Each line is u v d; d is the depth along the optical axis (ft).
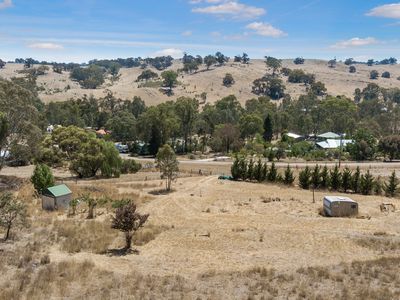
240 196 180.14
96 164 233.76
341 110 515.09
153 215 144.77
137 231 117.91
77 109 517.55
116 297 70.23
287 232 122.21
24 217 111.45
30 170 260.62
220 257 98.37
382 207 159.84
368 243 110.32
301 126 476.13
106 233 114.73
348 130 461.37
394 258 93.91
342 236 117.70
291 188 203.31
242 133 434.30
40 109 498.28
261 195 183.01
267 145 372.58
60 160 247.50
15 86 212.84
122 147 416.67
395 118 488.44
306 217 145.69
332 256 100.01
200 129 438.40
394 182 194.39
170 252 101.60
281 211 154.81
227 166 289.94
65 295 70.74
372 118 521.65
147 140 390.21
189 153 384.88
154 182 209.26
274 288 74.84
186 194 180.55
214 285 76.84
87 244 103.86
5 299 67.72
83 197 159.43
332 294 72.43
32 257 91.30
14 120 209.56
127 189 189.47
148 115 379.14
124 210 102.73
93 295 70.95
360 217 145.79
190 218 141.90
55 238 107.96
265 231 123.44
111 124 455.22
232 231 123.65
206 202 167.43
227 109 509.35
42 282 75.51
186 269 88.58
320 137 444.14
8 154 229.25
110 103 597.11
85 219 132.36
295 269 87.66
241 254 101.09
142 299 69.36
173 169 188.96
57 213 139.64
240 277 81.25
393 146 324.60
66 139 246.68
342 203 147.33
